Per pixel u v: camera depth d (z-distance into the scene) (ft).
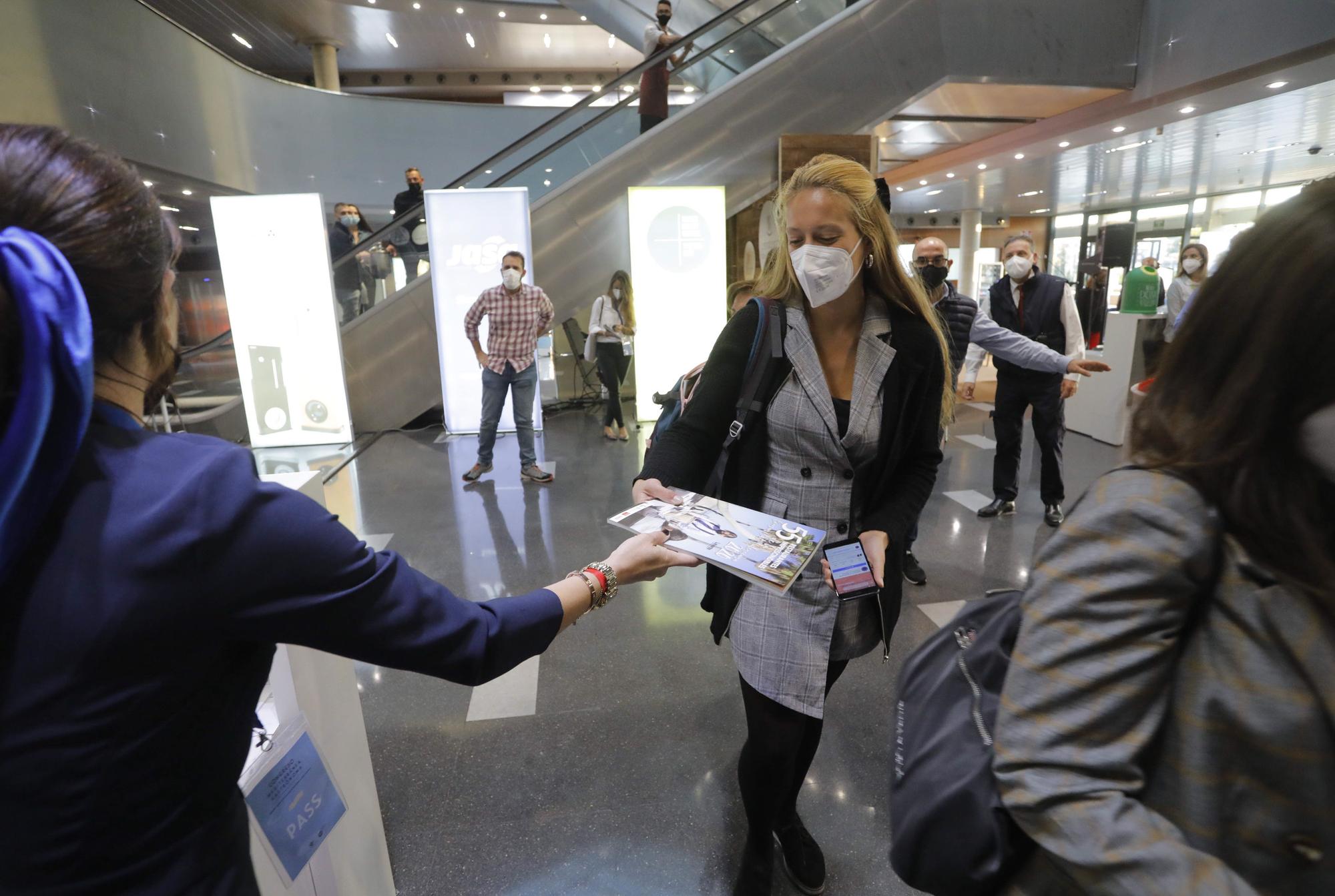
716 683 8.07
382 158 35.19
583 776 6.62
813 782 6.49
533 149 29.55
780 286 4.80
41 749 1.72
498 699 7.85
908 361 4.55
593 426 22.15
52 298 1.64
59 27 20.01
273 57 47.03
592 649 8.83
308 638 2.04
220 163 27.84
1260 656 1.77
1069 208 53.98
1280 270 1.75
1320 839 1.77
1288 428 1.76
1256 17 18.13
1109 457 16.70
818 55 21.09
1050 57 21.45
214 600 1.86
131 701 1.79
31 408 1.61
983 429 19.99
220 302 22.91
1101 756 1.91
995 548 11.68
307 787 3.71
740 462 4.64
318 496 4.13
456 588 10.81
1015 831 2.20
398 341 21.63
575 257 21.84
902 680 2.77
